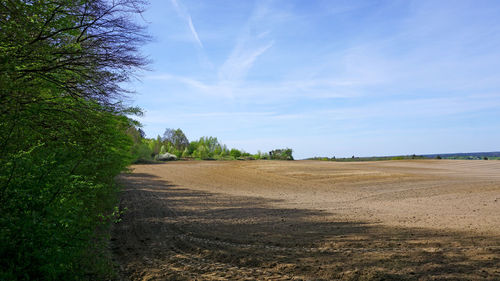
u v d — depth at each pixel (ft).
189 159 185.47
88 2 17.80
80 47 17.52
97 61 19.12
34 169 13.79
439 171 95.81
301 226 29.12
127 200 46.98
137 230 28.07
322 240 23.13
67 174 15.72
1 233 11.93
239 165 124.88
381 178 78.48
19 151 14.55
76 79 18.76
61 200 14.79
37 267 13.00
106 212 32.45
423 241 21.77
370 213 36.24
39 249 12.99
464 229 25.50
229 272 16.99
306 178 84.99
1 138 14.17
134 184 71.46
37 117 16.10
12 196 13.03
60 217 13.70
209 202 47.93
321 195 57.16
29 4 15.33
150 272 17.26
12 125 14.29
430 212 35.47
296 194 58.95
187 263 18.75
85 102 19.40
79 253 15.90
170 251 21.40
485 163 128.36
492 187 55.47
